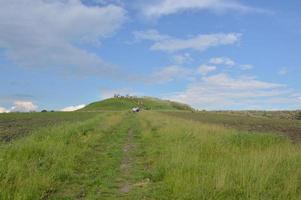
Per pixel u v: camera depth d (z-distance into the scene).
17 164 12.54
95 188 12.18
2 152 14.33
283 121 62.97
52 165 13.93
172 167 13.36
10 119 62.00
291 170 11.67
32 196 10.30
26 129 36.62
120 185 12.67
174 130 26.83
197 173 11.94
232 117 81.00
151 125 39.47
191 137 22.80
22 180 10.95
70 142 20.62
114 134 31.08
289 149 15.30
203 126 29.91
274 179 10.75
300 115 89.38
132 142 25.42
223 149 16.97
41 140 19.81
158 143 22.95
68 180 12.96
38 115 83.44
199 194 10.09
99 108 174.50
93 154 19.09
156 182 12.90
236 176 11.07
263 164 11.91
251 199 9.52
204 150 16.45
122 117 65.44
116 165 16.27
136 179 13.48
